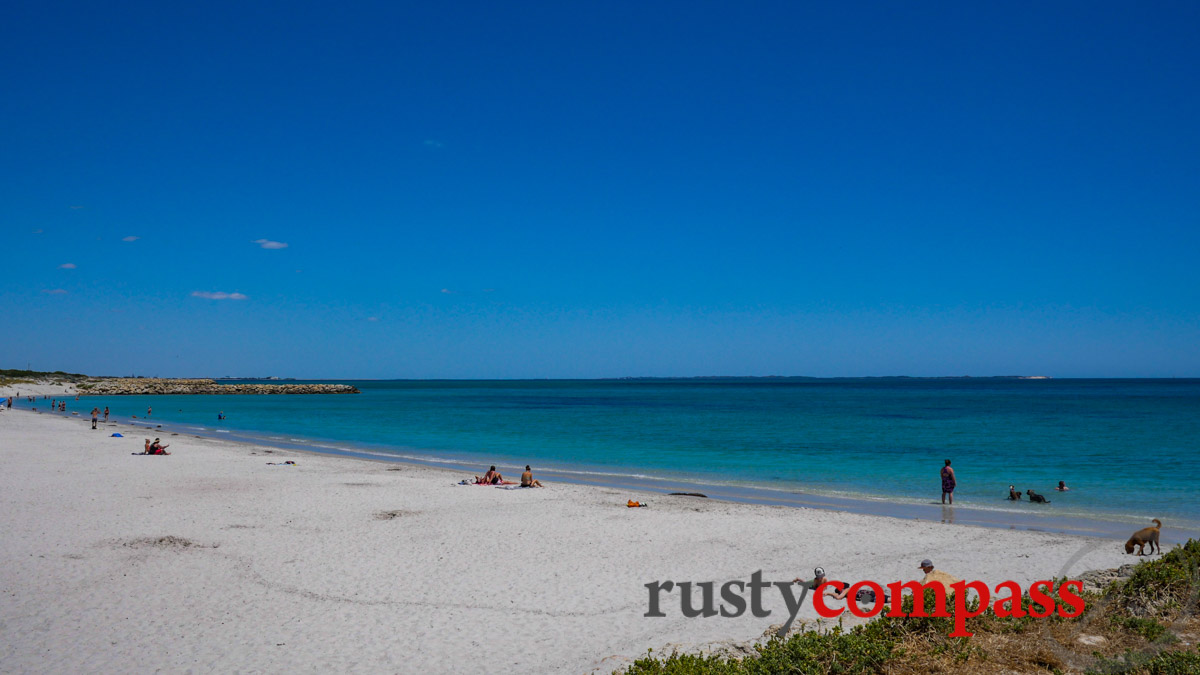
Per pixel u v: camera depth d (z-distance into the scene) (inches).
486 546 687.7
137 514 812.0
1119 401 4574.3
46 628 456.1
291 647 430.9
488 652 425.4
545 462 1525.6
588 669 396.8
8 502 874.8
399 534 737.0
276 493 986.7
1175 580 372.5
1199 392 6550.2
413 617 485.4
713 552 670.5
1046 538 741.3
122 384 6845.5
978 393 6584.6
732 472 1353.3
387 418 3213.6
